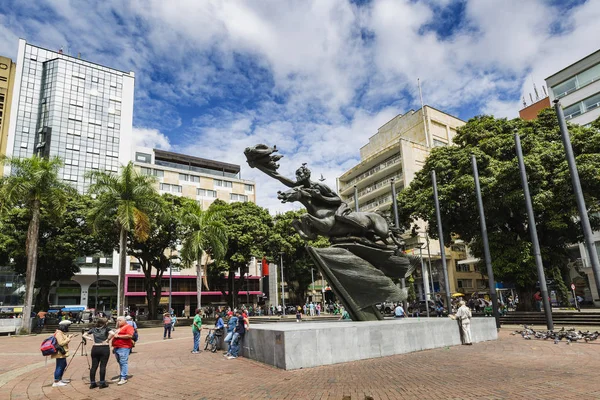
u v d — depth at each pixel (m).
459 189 23.89
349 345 9.86
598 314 19.42
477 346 12.31
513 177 21.64
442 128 54.19
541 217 23.81
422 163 48.94
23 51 52.22
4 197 24.06
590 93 35.94
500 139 24.83
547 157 22.12
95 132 53.25
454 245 50.03
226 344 13.48
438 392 6.48
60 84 52.06
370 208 54.31
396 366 8.90
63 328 8.65
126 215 25.17
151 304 36.25
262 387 7.29
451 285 47.53
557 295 34.44
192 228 33.34
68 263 34.19
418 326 11.60
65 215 32.38
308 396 6.46
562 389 6.51
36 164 25.56
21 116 50.41
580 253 36.59
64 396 7.44
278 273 57.19
